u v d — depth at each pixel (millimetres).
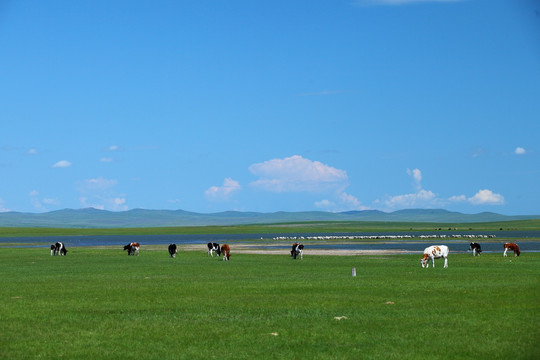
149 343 21578
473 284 37844
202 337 22453
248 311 27828
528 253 84812
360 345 21109
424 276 44125
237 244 129625
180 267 56000
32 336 22703
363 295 32844
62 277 45219
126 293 34312
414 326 24094
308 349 20562
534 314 26484
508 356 19594
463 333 22797
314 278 43000
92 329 23922
